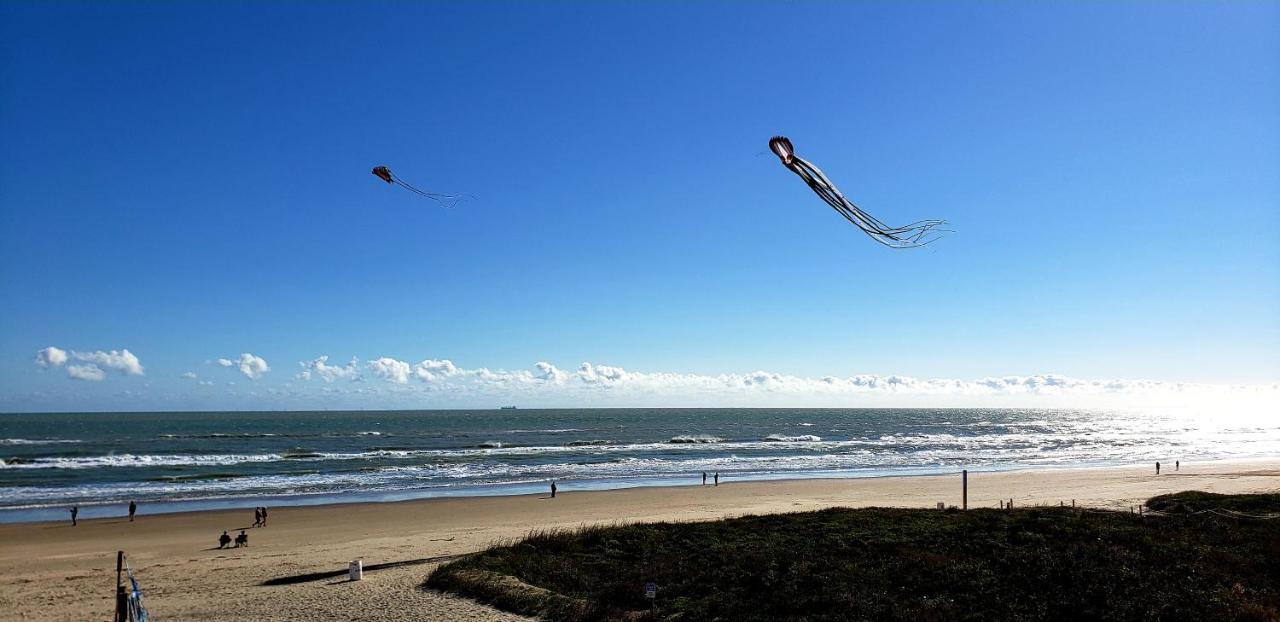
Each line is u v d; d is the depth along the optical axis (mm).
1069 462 78062
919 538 22797
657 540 25109
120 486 54969
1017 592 16094
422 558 26422
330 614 18312
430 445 102938
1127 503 35406
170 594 21141
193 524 38500
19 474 62875
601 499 47594
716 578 19125
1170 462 77625
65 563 27391
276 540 33344
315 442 108938
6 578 24172
